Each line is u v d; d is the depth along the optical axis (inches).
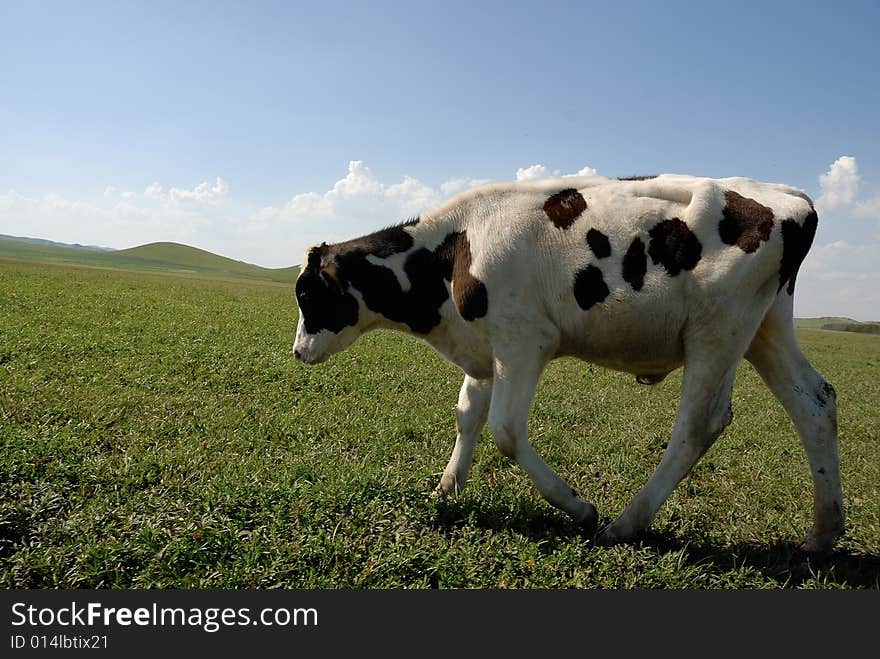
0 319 560.7
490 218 224.8
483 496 236.2
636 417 422.0
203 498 209.9
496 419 217.0
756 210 202.1
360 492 219.8
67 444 247.9
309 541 181.0
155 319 697.0
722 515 260.2
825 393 221.6
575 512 219.3
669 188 210.1
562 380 547.8
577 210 213.8
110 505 203.0
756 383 650.8
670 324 208.7
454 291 229.0
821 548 222.5
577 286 210.8
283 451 284.2
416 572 177.8
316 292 255.4
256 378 422.0
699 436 210.5
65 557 167.5
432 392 446.3
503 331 217.5
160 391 365.7
